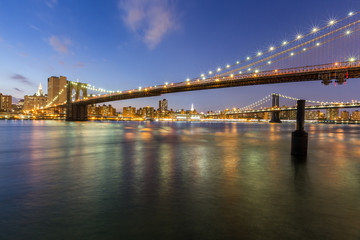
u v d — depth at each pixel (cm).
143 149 1283
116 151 1187
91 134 2711
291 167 766
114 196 469
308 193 490
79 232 325
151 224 349
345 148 1377
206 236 315
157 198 458
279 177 627
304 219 365
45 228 336
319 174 665
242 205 421
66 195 475
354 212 392
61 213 386
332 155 1062
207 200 446
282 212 391
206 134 3075
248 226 342
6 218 366
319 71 4388
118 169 727
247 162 866
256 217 372
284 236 315
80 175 646
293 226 342
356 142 1845
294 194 482
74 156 1007
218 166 783
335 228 337
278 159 936
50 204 425
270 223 352
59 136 2347
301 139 1027
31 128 4322
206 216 375
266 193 489
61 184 554
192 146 1470
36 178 610
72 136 2356
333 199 454
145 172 686
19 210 397
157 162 859
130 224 349
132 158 955
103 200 446
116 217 372
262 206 417
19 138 2073
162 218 368
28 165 792
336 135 2964
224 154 1092
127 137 2261
